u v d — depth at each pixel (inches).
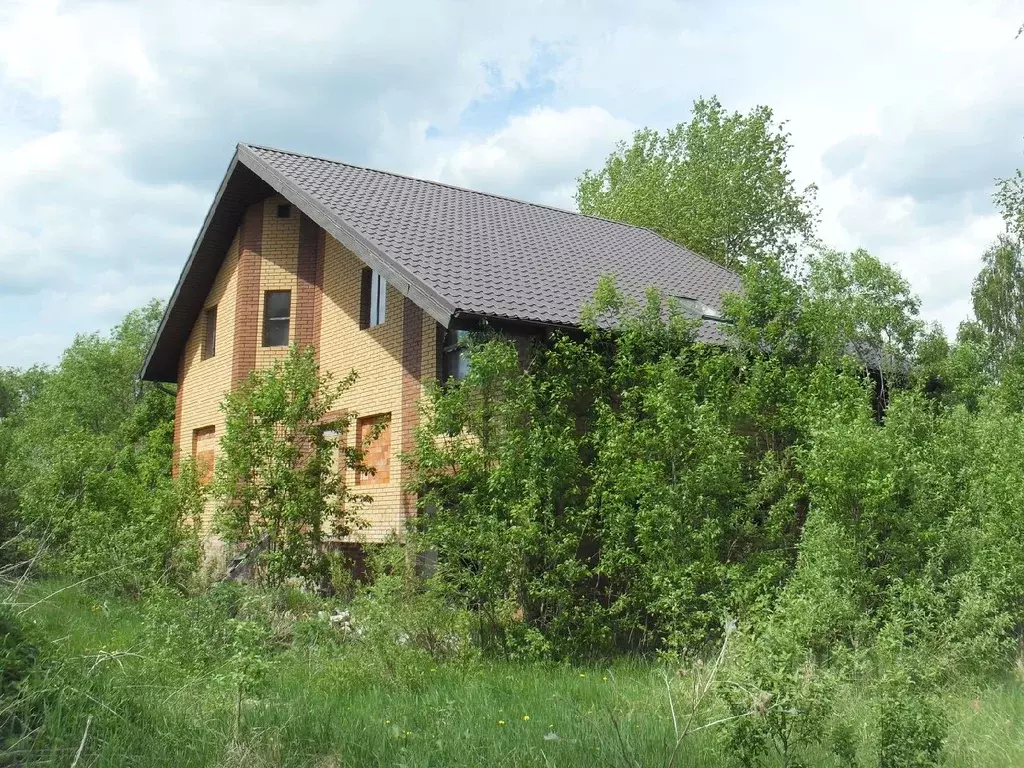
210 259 721.6
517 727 241.0
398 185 682.8
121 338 1395.2
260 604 380.5
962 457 403.9
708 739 226.7
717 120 1201.4
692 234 1125.7
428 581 386.6
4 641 238.4
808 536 370.6
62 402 1197.1
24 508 566.6
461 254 526.9
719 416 415.8
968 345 536.7
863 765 208.4
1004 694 291.7
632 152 1279.5
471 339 427.8
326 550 525.3
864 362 484.4
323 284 639.8
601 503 406.9
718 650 356.2
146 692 253.3
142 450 905.5
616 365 444.1
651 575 380.8
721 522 400.2
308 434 506.6
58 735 205.0
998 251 1301.7
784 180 1182.3
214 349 743.7
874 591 337.4
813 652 293.9
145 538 504.4
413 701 277.4
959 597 331.0
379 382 557.3
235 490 492.4
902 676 222.7
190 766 202.4
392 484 530.6
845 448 353.1
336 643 345.7
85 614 415.5
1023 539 353.1
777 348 459.2
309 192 575.5
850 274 490.9
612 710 264.4
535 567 393.7
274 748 216.4
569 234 690.2
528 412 409.7
